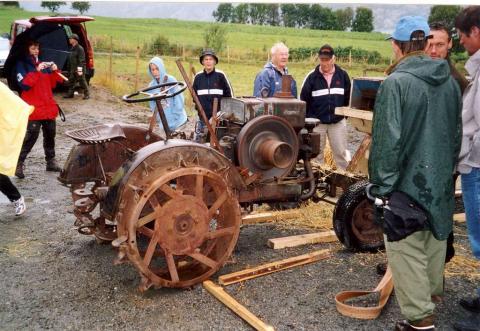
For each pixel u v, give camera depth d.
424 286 2.84
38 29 6.19
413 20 2.84
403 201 2.76
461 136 2.95
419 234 2.83
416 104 2.70
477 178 3.11
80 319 3.24
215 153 3.61
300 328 3.12
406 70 2.77
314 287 3.64
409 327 2.93
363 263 4.05
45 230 4.82
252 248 4.36
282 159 3.98
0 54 13.55
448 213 2.84
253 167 4.09
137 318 3.24
